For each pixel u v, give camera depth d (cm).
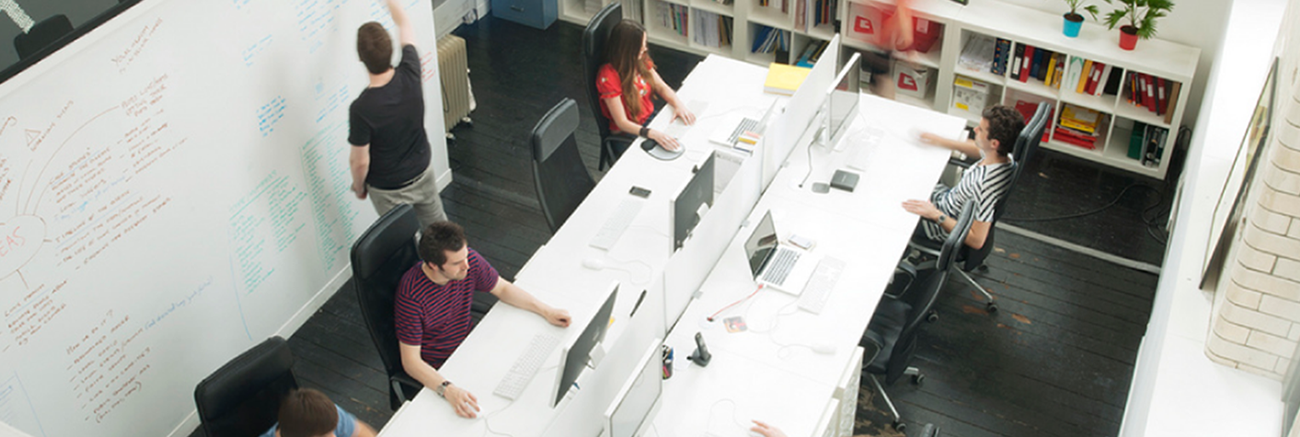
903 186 490
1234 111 471
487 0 758
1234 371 347
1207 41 573
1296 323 322
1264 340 334
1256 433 328
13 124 327
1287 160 286
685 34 739
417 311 386
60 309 370
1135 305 521
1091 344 499
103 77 352
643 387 341
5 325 352
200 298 436
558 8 760
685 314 418
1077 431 457
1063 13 607
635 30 508
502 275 544
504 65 714
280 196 461
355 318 515
